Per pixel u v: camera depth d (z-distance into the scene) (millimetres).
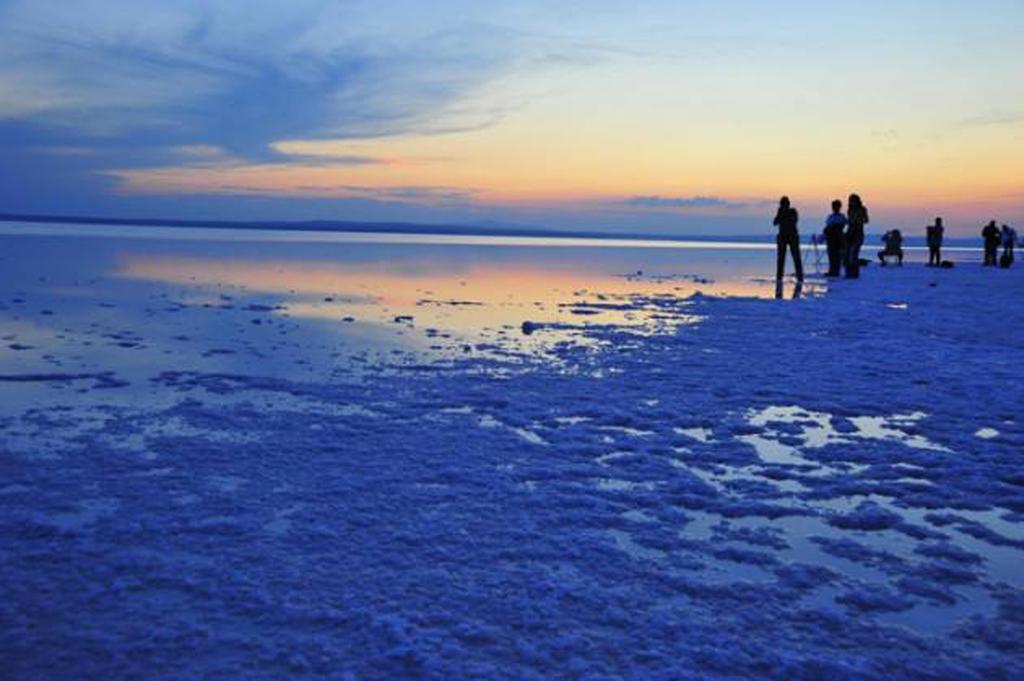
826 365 6969
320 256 27609
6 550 2711
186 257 24281
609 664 2068
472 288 15195
